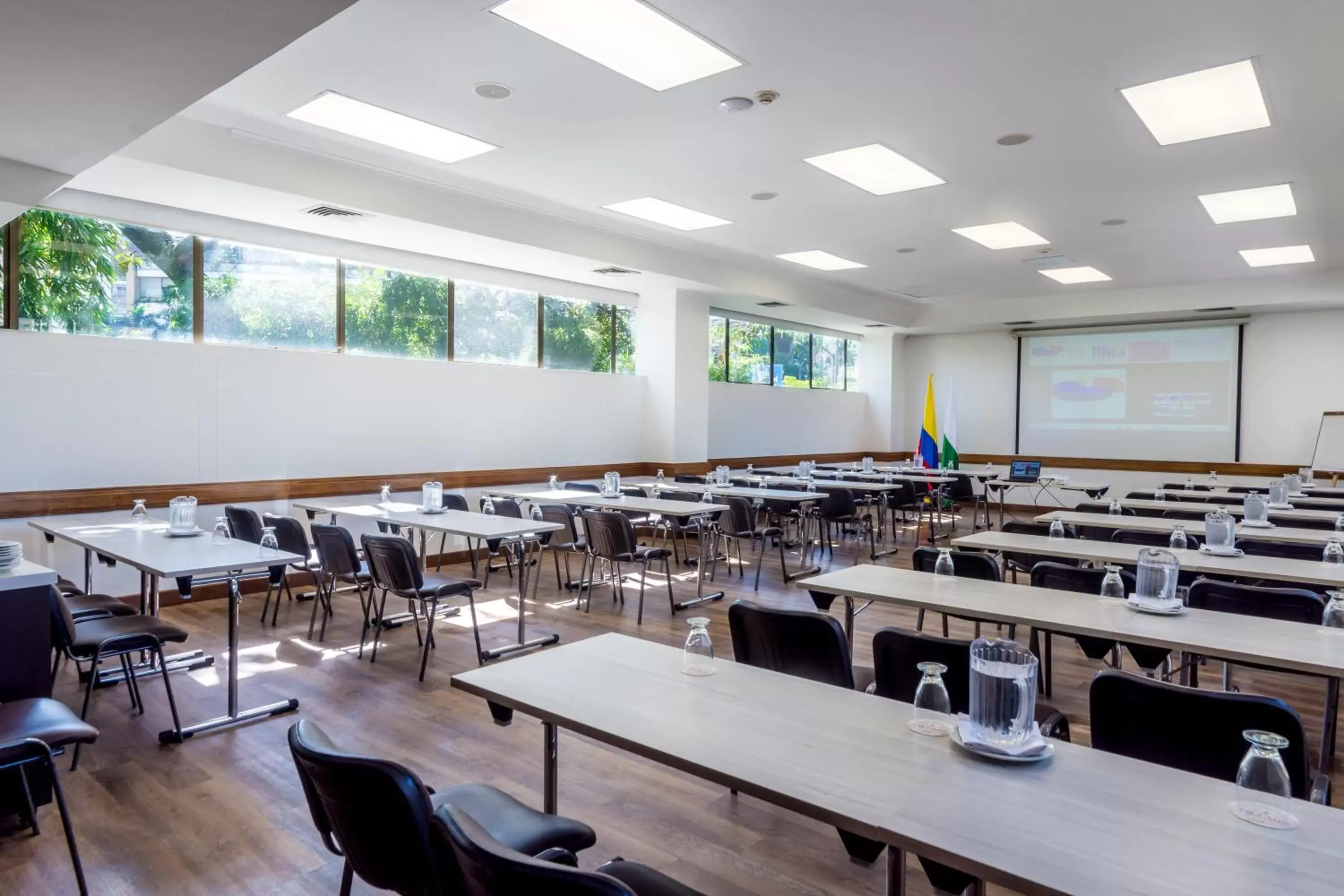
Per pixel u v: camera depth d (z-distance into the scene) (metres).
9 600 2.83
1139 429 11.58
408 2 3.37
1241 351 10.77
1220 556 4.06
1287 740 1.53
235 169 4.97
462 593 4.62
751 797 2.92
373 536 4.47
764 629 2.69
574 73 4.04
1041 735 1.65
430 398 7.46
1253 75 4.01
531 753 3.35
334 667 4.51
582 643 2.35
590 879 1.06
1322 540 4.53
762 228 7.32
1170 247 7.98
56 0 2.22
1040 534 5.22
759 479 8.81
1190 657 3.73
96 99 2.93
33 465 5.21
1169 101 4.37
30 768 2.78
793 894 2.37
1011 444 12.74
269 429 6.36
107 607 3.98
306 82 4.18
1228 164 5.36
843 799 1.35
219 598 6.12
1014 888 1.12
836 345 13.08
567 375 8.73
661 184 5.95
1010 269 9.20
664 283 8.70
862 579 3.40
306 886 2.38
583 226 7.26
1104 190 6.00
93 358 5.46
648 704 1.83
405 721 3.70
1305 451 10.33
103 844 2.61
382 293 7.19
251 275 6.33
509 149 5.18
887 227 7.21
